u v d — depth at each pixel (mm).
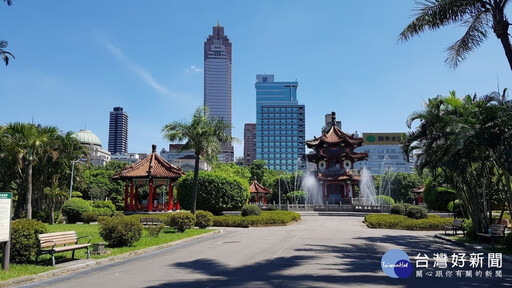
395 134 169000
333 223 36000
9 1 17906
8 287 9562
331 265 12203
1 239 11031
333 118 66375
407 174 88375
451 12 15953
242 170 88562
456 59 17328
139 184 43344
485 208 19672
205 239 21750
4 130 29312
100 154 127688
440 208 41781
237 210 44500
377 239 21109
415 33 16750
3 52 21703
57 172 39688
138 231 17391
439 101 19734
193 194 30625
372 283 9477
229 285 9250
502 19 15031
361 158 61969
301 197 65125
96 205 40938
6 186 37438
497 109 14977
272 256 14344
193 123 31078
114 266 12648
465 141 15859
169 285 9344
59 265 12133
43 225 13227
